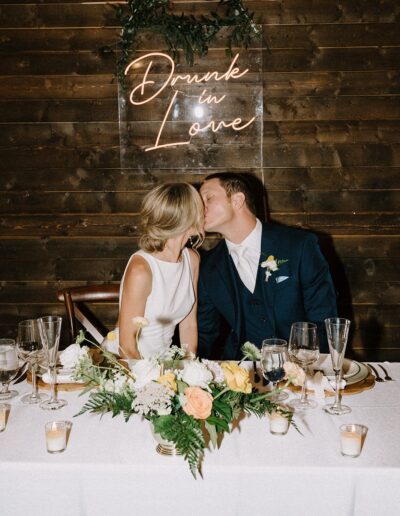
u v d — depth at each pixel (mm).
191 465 1112
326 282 2291
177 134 3367
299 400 1523
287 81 3305
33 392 1573
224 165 3383
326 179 3379
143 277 2086
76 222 3479
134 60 3312
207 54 3297
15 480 1226
